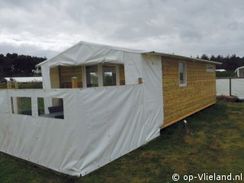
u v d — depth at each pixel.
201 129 8.14
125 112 5.84
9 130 6.04
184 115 9.64
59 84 9.51
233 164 5.12
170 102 8.38
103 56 7.44
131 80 6.93
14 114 5.81
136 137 6.25
